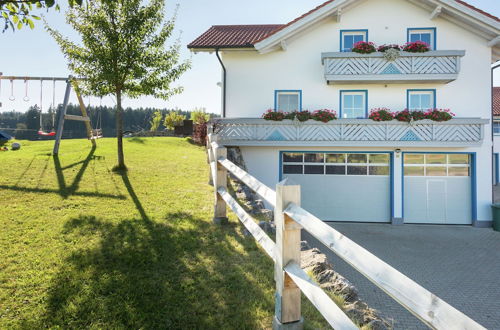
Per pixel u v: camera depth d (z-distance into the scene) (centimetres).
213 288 378
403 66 1200
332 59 1223
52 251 454
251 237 532
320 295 218
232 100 1320
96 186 842
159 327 311
